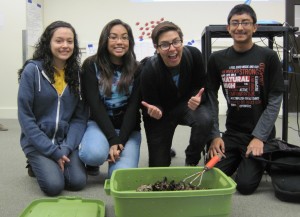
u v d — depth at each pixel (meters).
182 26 3.90
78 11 3.93
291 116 3.85
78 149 1.64
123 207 1.00
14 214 1.28
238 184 1.48
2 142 2.62
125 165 1.53
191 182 1.29
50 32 1.57
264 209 1.32
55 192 1.47
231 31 1.58
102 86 1.65
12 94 3.79
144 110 1.68
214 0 3.87
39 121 1.59
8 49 3.71
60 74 1.63
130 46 1.67
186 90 1.64
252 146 1.53
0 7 3.64
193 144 1.64
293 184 1.38
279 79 1.55
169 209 1.01
